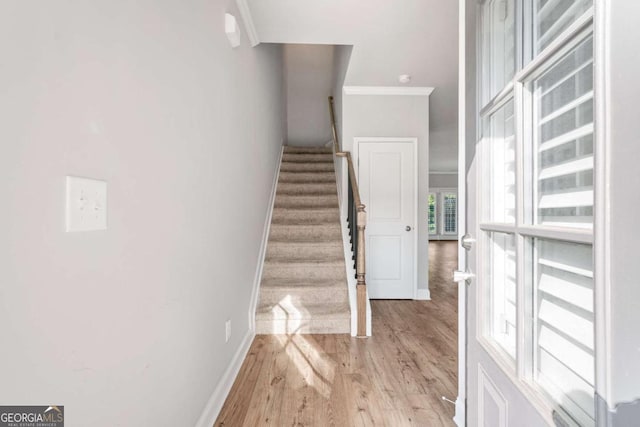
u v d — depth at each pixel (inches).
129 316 38.7
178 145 53.0
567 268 26.1
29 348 25.3
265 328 114.3
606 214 17.9
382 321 129.7
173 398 50.5
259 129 132.5
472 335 43.0
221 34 77.7
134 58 39.9
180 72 53.9
